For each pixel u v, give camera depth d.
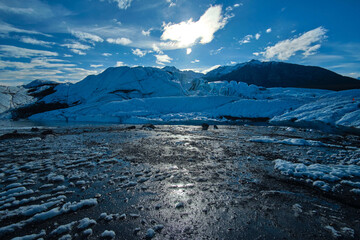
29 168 7.06
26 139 14.29
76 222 3.73
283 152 9.65
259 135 16.72
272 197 4.77
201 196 4.82
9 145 11.73
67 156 8.73
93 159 8.26
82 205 4.32
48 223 3.71
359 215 4.01
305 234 3.41
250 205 4.40
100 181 5.81
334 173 6.16
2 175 6.27
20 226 3.58
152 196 4.82
